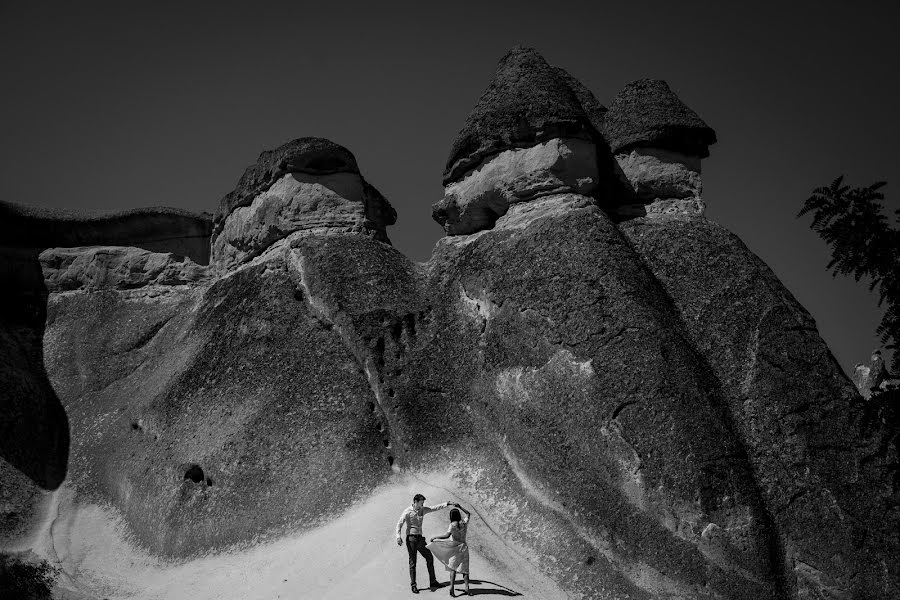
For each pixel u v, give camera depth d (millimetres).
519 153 27578
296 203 29078
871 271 14938
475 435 24062
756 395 23078
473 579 19984
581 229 25062
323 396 25125
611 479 21531
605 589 20391
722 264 25469
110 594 22453
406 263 28422
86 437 28531
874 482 22062
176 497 24656
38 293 33562
